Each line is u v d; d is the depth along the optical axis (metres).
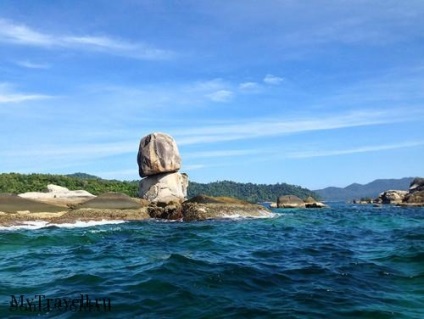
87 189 70.56
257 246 16.42
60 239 19.00
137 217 30.92
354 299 8.30
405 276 10.28
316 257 13.39
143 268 11.41
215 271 10.70
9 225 25.27
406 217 36.41
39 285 9.68
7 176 72.25
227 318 7.14
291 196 67.44
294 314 7.34
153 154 38.19
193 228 24.70
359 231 22.80
